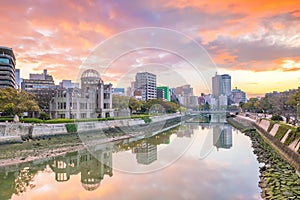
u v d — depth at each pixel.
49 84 101.50
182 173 19.64
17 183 20.08
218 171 20.92
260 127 53.03
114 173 19.83
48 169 24.70
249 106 109.38
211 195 15.63
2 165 26.17
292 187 16.44
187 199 14.80
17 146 34.47
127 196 15.38
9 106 45.28
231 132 56.50
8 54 73.56
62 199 15.73
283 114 66.69
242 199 15.12
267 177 19.06
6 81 70.06
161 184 17.23
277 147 32.03
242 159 26.66
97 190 16.39
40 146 35.28
